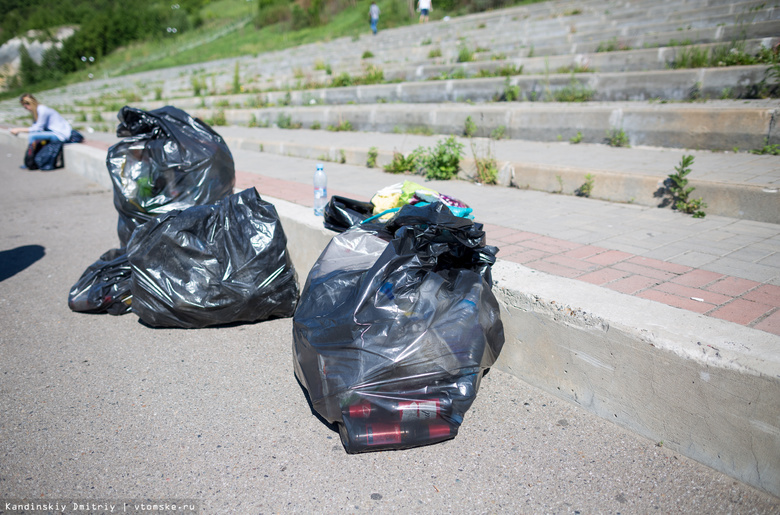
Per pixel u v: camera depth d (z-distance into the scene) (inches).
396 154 252.8
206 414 106.3
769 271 118.7
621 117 238.8
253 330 143.4
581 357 100.2
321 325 98.0
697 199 167.8
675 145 224.2
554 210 179.2
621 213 172.6
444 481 86.9
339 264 113.0
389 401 92.4
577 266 126.3
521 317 109.6
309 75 575.5
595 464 88.7
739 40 302.8
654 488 83.0
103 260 168.4
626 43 370.6
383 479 87.9
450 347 94.7
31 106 413.1
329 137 350.6
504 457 91.6
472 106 316.5
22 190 335.9
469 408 103.9
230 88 647.8
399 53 581.9
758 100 234.7
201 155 172.1
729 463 82.6
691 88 261.0
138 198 169.5
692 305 102.6
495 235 153.9
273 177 251.0
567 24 498.9
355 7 1202.0
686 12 415.5
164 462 92.8
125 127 181.3
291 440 98.0
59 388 116.9
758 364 77.2
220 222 142.4
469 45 513.0
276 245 142.5
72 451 96.0
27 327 148.3
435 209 111.7
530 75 341.4
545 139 268.1
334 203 146.9
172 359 128.6
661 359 87.4
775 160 189.2
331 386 94.1
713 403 82.4
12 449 96.9
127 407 109.0
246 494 85.1
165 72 1050.1
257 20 1379.2
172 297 137.3
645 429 93.1
